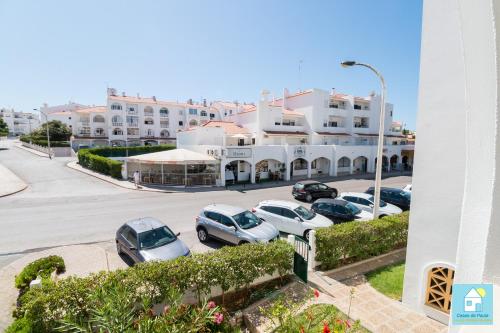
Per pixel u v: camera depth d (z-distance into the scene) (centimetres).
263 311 530
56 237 1184
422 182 634
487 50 260
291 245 797
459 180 578
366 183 2869
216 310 527
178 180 2528
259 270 720
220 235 1069
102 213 1562
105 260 948
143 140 5800
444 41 580
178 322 479
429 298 636
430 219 625
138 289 584
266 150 2870
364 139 4338
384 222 971
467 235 282
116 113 5553
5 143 6494
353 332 490
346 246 856
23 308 504
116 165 2720
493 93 257
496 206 235
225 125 3797
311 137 3850
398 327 590
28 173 2894
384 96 1072
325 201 1395
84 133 5959
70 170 3173
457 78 565
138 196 2064
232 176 2684
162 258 809
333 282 776
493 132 259
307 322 566
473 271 273
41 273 748
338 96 4275
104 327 429
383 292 727
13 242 1123
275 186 2617
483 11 263
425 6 609
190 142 3291
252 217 1102
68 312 504
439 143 602
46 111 8025
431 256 625
